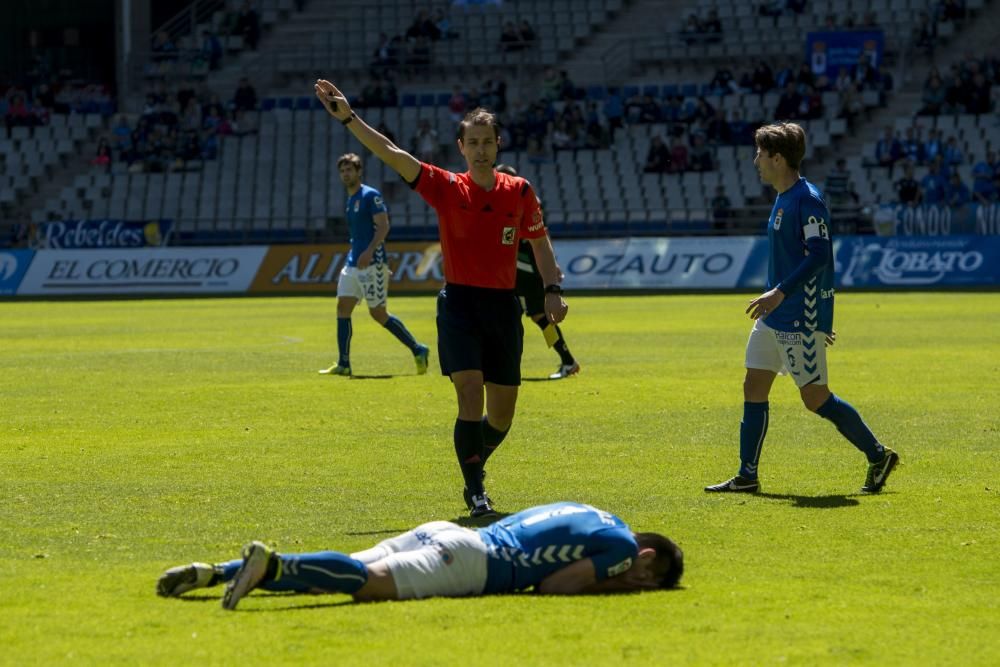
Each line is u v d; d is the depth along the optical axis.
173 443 41.69
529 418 47.19
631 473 35.94
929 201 149.12
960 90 162.50
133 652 19.59
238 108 178.50
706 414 48.06
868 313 102.81
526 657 19.34
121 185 174.75
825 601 22.62
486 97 172.75
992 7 175.25
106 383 59.50
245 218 161.62
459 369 30.70
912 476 35.22
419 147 168.50
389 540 22.98
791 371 32.97
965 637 20.50
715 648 19.86
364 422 46.44
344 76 189.88
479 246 30.78
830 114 167.62
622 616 21.52
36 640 20.22
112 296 148.88
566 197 166.25
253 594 22.88
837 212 147.88
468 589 22.56
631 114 170.62
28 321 106.19
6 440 42.41
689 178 163.00
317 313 113.56
